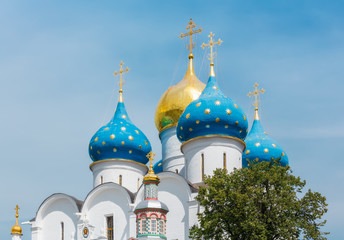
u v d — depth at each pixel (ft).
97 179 233.14
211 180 171.22
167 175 206.49
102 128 237.66
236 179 170.50
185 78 252.01
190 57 255.91
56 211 222.07
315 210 168.96
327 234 168.35
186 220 200.13
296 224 164.66
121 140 232.53
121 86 251.60
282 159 253.85
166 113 244.42
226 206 167.02
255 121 265.95
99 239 184.03
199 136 214.90
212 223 164.55
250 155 252.62
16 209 225.56
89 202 216.95
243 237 165.99
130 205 208.23
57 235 219.20
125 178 232.12
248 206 163.94
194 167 213.87
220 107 214.69
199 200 171.53
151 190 180.96
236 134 217.15
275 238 168.14
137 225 177.78
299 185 173.37
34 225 222.69
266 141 255.91
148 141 240.32
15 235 221.66
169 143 242.78
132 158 234.79
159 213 177.47
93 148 235.20
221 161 212.23
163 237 176.24
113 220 212.02
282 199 165.78
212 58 232.12
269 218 164.45
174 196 204.64
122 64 254.68
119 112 245.04
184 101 242.58
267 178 169.78
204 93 222.69
